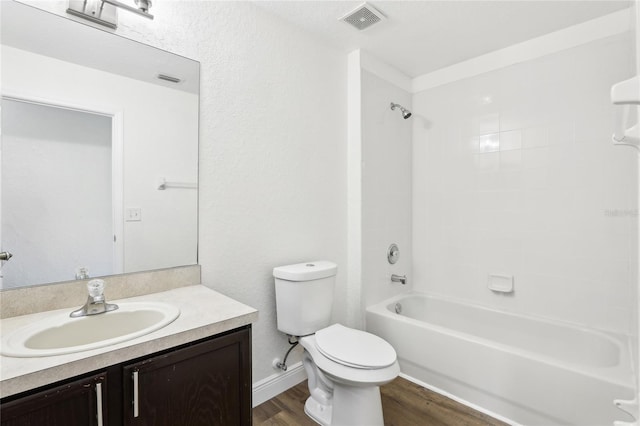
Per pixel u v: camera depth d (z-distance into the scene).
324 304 1.90
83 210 1.29
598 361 1.93
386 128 2.67
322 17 1.99
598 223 2.02
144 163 1.44
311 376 1.89
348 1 1.84
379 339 1.71
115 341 0.92
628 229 1.91
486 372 1.81
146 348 0.93
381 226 2.62
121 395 0.90
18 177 1.15
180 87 1.55
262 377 1.90
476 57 2.54
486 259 2.51
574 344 2.04
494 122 2.46
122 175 1.39
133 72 1.41
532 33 2.20
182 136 1.56
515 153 2.36
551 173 2.20
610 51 1.97
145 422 0.93
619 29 1.94
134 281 1.40
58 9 1.23
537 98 2.25
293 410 1.82
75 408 0.82
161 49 1.49
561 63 2.15
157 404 0.96
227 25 1.72
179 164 1.55
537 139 2.25
